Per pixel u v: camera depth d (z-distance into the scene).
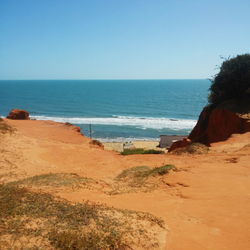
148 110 121.44
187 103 146.88
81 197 12.40
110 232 8.11
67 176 16.58
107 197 12.70
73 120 93.75
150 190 13.69
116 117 102.00
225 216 10.05
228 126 27.31
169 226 9.45
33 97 174.62
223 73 31.95
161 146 53.81
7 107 128.12
